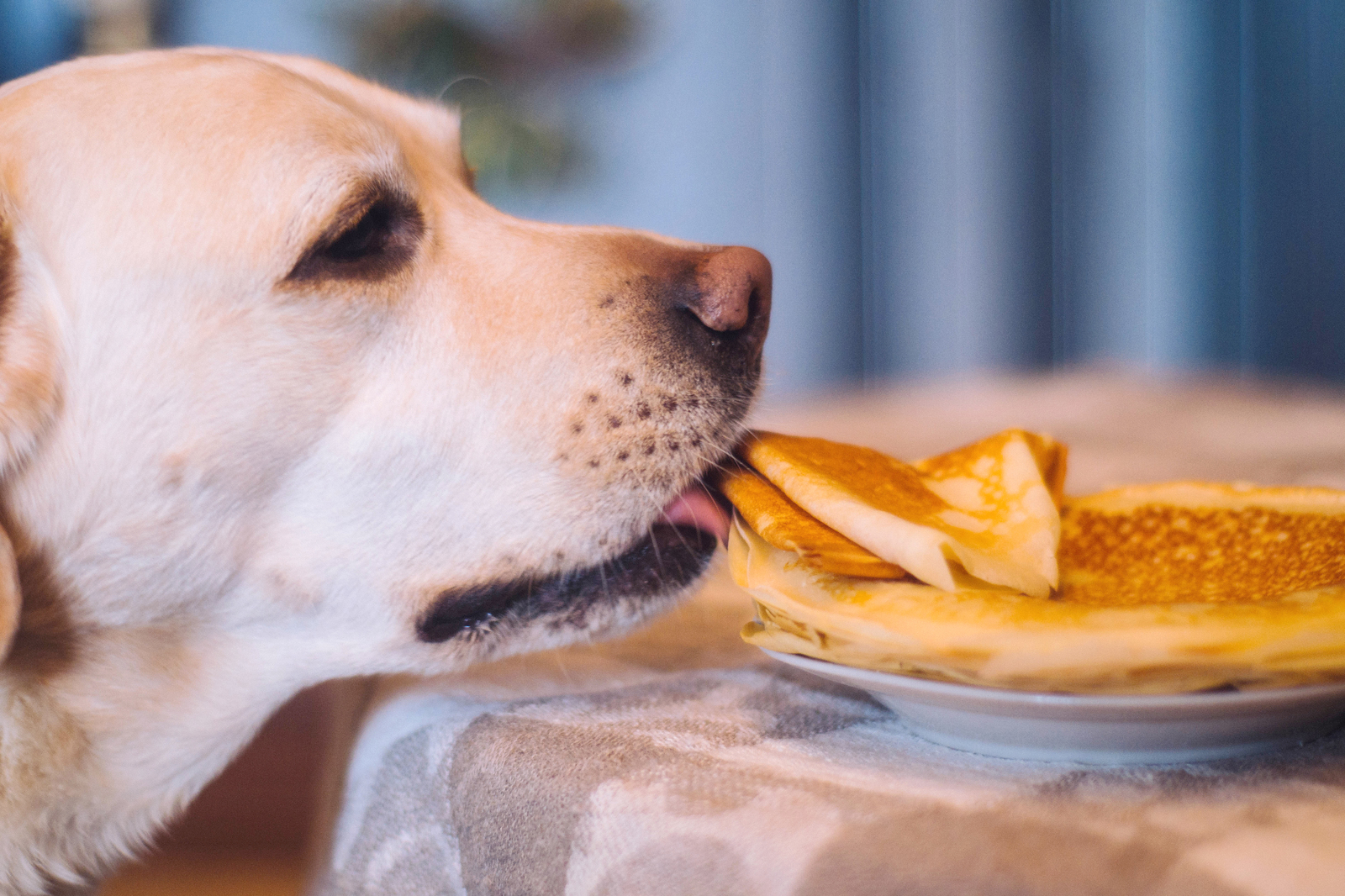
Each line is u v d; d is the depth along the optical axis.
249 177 1.10
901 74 6.44
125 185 1.10
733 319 1.17
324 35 6.07
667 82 6.70
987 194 6.12
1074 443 2.42
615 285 1.20
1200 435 2.42
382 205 1.20
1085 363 5.87
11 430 1.05
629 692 1.00
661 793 0.71
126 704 1.17
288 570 1.17
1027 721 0.69
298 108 1.17
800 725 0.85
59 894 1.18
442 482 1.16
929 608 0.69
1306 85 4.61
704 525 1.19
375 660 1.19
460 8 6.17
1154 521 0.95
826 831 0.62
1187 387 3.14
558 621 1.16
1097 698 0.64
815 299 6.77
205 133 1.11
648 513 1.15
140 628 1.16
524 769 0.81
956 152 6.20
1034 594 0.75
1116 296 5.71
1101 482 1.93
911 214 6.50
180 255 1.09
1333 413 2.58
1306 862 0.53
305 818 2.13
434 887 0.90
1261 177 4.88
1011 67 5.97
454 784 0.88
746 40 6.67
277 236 1.11
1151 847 0.56
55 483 1.09
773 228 6.76
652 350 1.17
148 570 1.14
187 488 1.12
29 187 1.10
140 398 1.10
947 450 2.39
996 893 0.55
